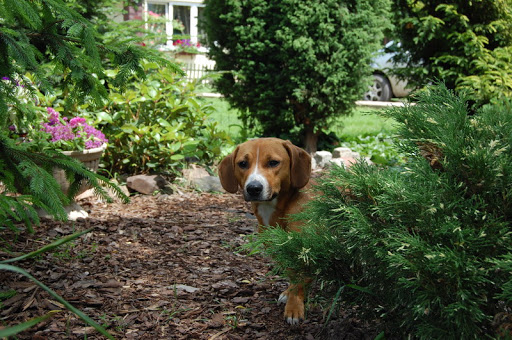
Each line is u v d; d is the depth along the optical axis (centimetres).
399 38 895
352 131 1053
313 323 284
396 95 1534
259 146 320
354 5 796
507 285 179
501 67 797
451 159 210
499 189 200
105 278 350
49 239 421
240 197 610
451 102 237
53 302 303
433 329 196
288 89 805
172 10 2098
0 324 272
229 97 869
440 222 198
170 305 310
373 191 220
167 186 619
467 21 840
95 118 621
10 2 251
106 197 336
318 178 256
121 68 305
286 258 232
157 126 651
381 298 232
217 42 865
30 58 262
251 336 272
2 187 443
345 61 789
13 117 440
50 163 314
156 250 417
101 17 812
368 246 217
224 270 375
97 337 266
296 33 778
